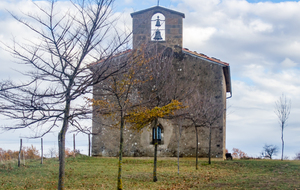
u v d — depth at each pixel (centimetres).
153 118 1517
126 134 2323
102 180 1552
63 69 1041
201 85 2309
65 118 1020
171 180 1562
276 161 2236
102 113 1159
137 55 1237
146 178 1612
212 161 2194
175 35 2380
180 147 2272
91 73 1050
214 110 2139
